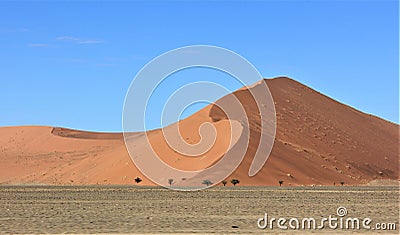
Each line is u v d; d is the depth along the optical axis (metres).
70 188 101.94
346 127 183.12
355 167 156.00
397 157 177.00
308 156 147.62
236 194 74.25
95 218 37.53
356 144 172.75
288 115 172.00
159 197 65.94
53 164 185.75
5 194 73.88
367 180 150.00
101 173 147.88
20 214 40.66
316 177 136.50
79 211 43.66
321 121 178.50
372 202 56.78
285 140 153.88
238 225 33.44
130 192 80.44
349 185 138.88
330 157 155.38
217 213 41.75
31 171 183.88
